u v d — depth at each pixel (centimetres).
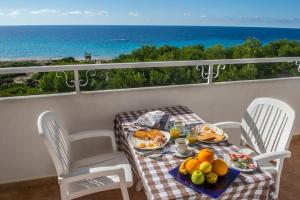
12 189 217
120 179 151
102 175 147
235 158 135
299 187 217
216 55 876
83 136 190
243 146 200
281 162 162
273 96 268
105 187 157
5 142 207
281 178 228
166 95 232
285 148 161
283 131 168
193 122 187
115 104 221
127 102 224
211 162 118
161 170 128
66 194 145
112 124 226
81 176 143
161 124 179
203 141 157
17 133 207
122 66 216
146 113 194
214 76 250
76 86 211
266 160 154
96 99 216
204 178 115
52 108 209
